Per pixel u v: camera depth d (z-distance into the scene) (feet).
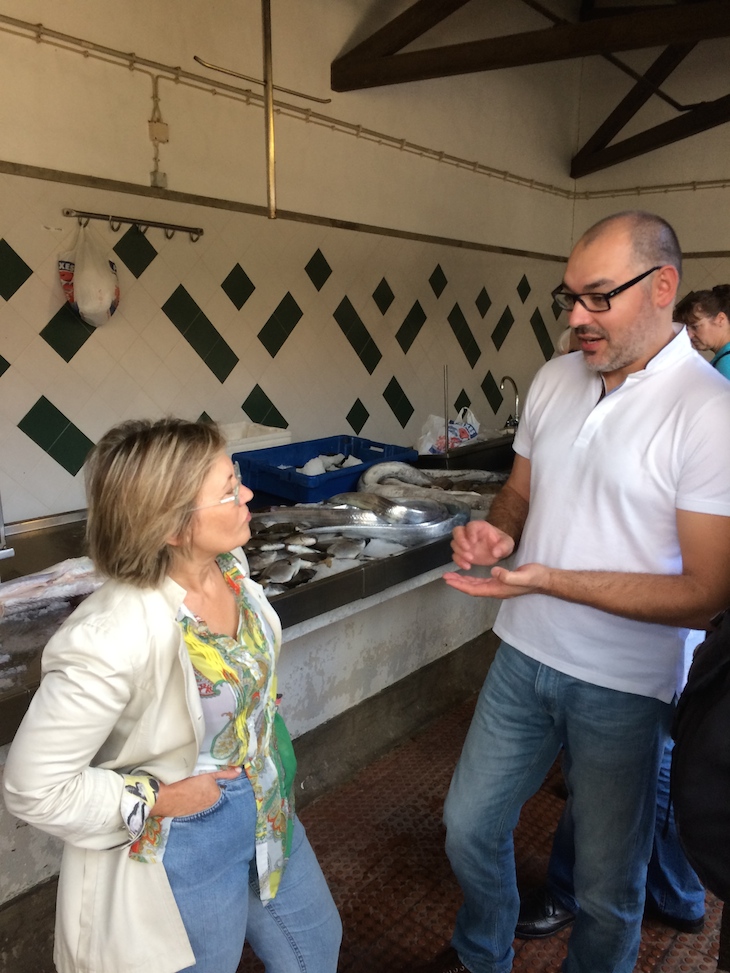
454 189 13.38
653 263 4.25
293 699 8.00
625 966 5.12
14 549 7.62
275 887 3.93
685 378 4.35
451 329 13.85
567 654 4.77
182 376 9.67
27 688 4.58
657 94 14.60
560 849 6.20
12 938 5.97
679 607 4.20
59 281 8.30
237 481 3.45
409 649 9.45
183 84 9.05
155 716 3.36
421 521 7.83
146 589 3.29
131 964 3.46
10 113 7.68
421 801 8.04
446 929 6.36
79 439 8.77
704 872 3.74
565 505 4.78
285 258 10.63
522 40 9.74
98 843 3.29
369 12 11.19
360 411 12.30
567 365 5.20
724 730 3.62
